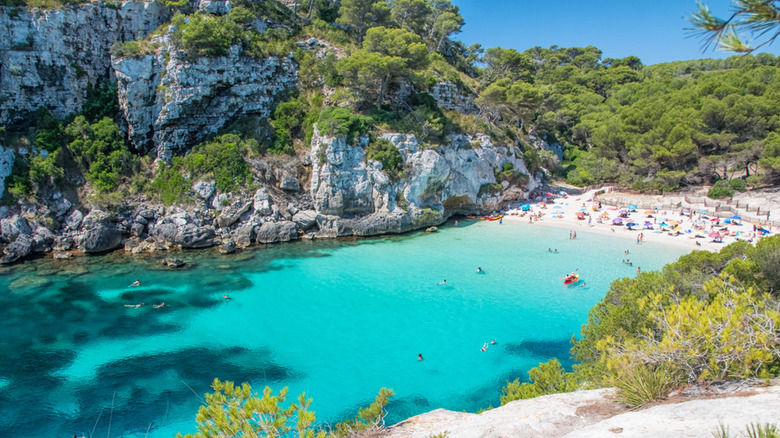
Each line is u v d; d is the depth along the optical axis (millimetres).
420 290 44750
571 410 11547
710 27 7688
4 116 57406
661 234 62625
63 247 54094
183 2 70688
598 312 24406
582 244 59938
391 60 63719
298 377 30016
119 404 26891
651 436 8531
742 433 7773
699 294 21344
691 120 78312
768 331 11727
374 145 65250
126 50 62875
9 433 24312
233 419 9945
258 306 40938
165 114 63469
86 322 37188
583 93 116438
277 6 82438
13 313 38438
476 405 27125
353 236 63875
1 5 57125
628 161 88875
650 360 12289
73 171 58594
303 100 72188
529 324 37531
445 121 72938
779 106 74812
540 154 92938
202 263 52188
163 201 60000
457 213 77312
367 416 13234
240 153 63781
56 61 60500
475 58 114250
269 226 60312
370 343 34469
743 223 63344
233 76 67312
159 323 37344
